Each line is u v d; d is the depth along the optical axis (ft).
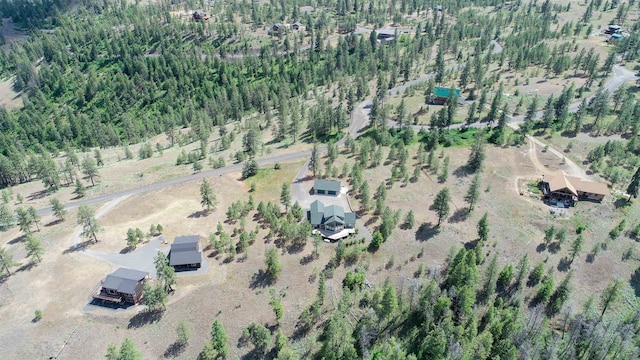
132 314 325.42
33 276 361.30
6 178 571.28
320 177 509.76
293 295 340.18
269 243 397.19
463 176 490.49
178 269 366.02
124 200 479.41
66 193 507.71
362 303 328.90
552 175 461.78
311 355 294.25
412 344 296.92
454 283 325.21
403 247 385.29
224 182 511.81
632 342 285.84
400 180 490.49
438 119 596.29
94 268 369.09
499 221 409.28
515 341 282.15
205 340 305.53
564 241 378.53
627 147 518.37
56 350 299.17
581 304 324.80
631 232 387.34
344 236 400.47
